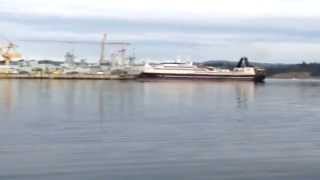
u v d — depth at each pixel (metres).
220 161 27.34
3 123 46.16
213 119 51.94
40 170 24.98
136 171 24.91
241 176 23.97
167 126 44.62
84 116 54.31
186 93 114.88
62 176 23.83
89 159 27.78
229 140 35.34
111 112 60.34
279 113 60.38
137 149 31.22
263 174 24.36
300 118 53.34
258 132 40.25
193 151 30.50
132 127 43.59
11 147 31.69
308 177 23.81
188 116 55.62
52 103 75.88
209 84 191.38
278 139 35.84
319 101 88.00
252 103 81.38
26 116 53.66
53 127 43.06
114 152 30.06
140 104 76.06
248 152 30.16
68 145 32.69
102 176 23.88
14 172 24.55
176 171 24.91
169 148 31.62
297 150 30.84
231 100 90.31
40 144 32.97
